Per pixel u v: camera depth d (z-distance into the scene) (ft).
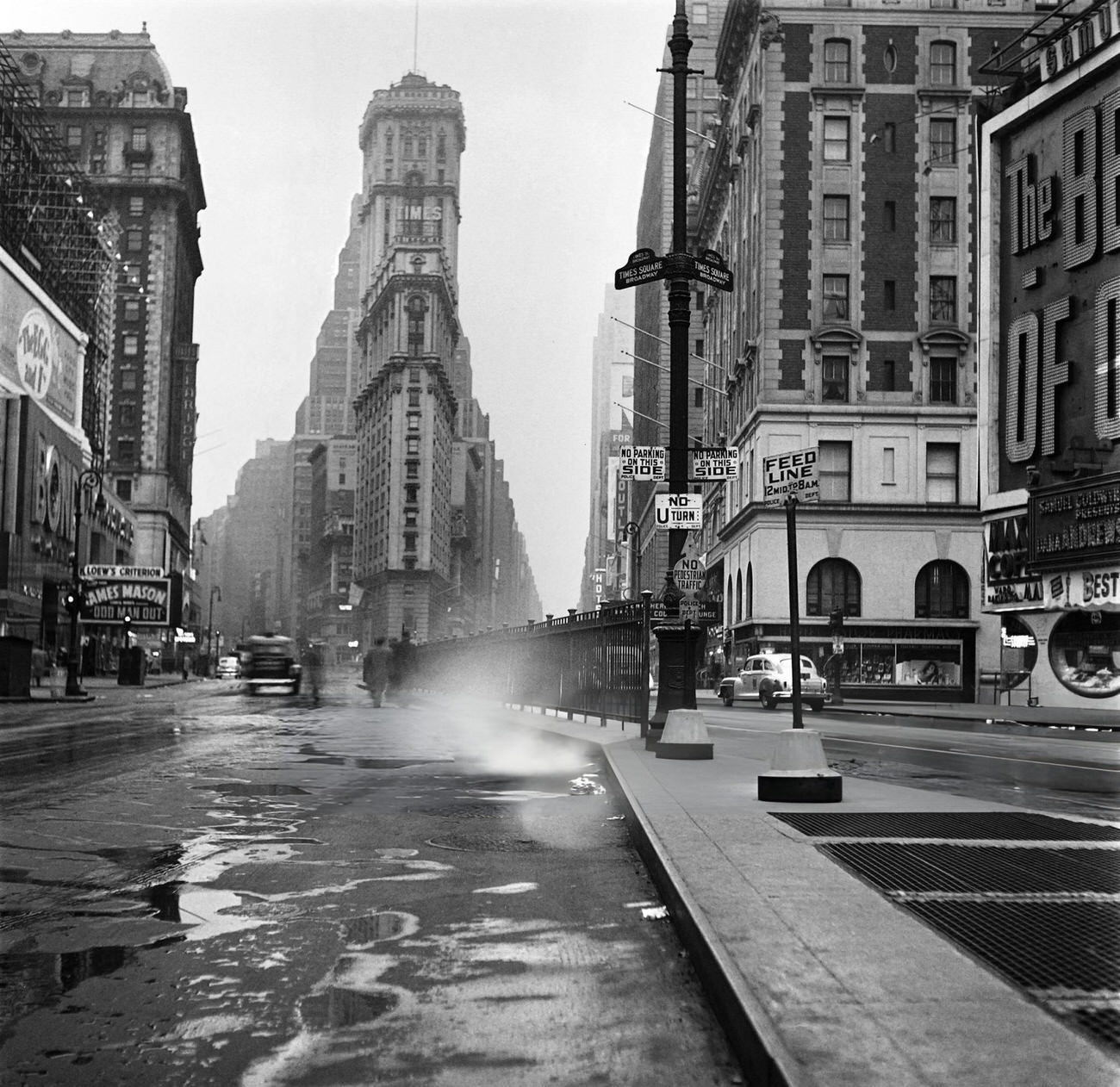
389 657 118.01
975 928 16.31
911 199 163.84
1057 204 116.67
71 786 38.60
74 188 274.98
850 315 163.22
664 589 50.01
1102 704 110.11
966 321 163.12
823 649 159.84
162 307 395.55
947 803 31.17
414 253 527.40
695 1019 13.96
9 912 19.62
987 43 164.14
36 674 170.71
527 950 17.25
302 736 67.10
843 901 17.84
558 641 78.28
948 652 159.74
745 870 20.45
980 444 127.24
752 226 176.24
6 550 177.17
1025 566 118.32
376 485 553.64
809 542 160.66
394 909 20.10
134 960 16.58
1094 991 13.23
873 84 164.25
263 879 22.65
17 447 184.34
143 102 405.80
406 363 516.73
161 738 63.82
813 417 161.27
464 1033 13.41
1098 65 110.22
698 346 278.46
